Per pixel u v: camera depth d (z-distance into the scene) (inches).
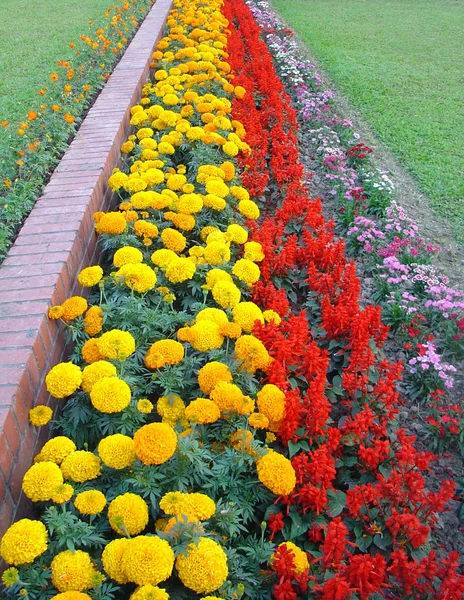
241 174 213.2
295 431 110.8
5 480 85.7
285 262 164.6
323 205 235.5
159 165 178.1
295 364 126.3
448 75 403.2
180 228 161.2
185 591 80.2
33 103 267.1
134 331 119.1
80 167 173.3
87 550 83.7
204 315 120.2
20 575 75.7
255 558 86.9
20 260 129.0
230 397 100.0
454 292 163.8
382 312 168.9
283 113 289.1
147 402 96.6
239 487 96.2
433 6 642.2
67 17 468.8
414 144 293.4
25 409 96.3
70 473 86.4
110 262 162.4
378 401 127.8
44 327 109.7
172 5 418.0
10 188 158.2
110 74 275.9
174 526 76.9
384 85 378.0
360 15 585.9
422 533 92.7
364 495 96.8
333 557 84.4
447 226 224.1
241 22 428.1
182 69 265.3
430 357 139.2
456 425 128.8
